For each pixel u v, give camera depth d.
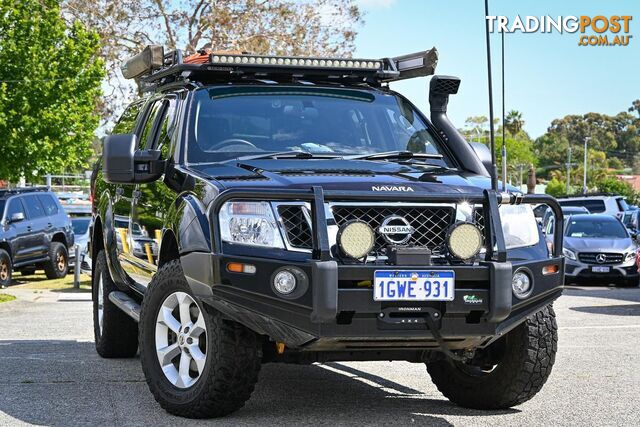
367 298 5.32
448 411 6.28
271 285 5.32
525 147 145.38
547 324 6.05
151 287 6.07
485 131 75.19
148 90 8.38
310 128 6.80
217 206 5.43
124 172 6.36
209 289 5.43
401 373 7.82
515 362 6.07
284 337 5.46
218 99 6.85
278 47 36.12
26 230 22.89
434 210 5.63
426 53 7.16
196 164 6.38
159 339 6.04
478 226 5.65
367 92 7.24
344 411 6.21
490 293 5.48
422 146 6.91
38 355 8.69
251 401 6.51
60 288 21.28
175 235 5.82
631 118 168.62
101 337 8.42
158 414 5.98
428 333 5.48
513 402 6.21
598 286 22.84
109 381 7.20
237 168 6.10
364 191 5.50
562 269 5.91
